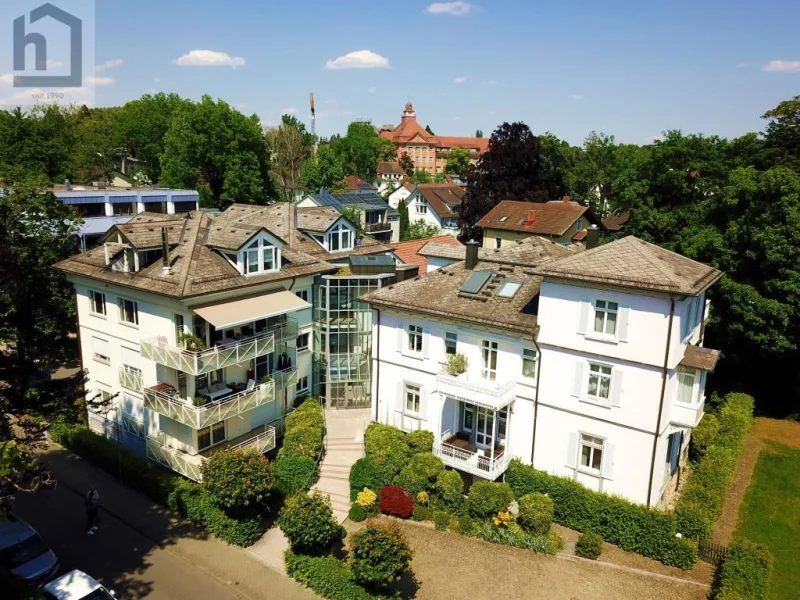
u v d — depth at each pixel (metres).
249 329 36.44
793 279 41.28
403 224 100.19
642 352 28.64
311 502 27.31
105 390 38.75
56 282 42.72
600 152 135.38
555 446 32.22
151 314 34.19
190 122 93.19
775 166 48.97
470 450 34.38
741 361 47.16
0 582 23.69
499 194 88.69
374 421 39.00
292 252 41.19
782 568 29.20
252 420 37.47
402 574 26.47
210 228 37.88
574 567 28.09
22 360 30.59
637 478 29.78
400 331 36.91
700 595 26.06
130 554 28.81
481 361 34.38
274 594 26.20
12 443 22.91
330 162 123.19
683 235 50.44
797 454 41.09
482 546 29.61
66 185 73.75
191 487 31.81
